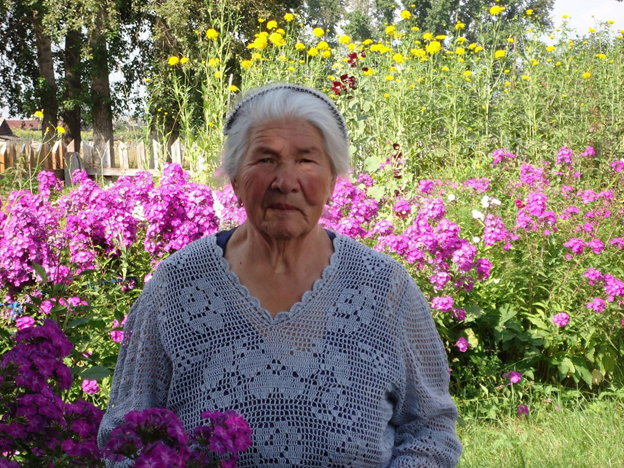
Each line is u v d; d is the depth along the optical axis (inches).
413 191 225.0
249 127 68.7
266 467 65.8
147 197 193.2
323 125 68.0
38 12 901.8
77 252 177.9
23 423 78.9
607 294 188.7
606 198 229.1
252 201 67.6
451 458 74.4
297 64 355.6
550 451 151.9
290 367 66.8
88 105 928.3
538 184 256.7
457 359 181.8
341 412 66.6
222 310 68.4
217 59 311.9
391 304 70.6
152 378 70.6
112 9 840.9
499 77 391.5
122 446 56.1
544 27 416.5
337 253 71.4
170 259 71.6
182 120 301.3
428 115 378.6
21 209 172.6
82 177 227.5
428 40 409.7
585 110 367.6
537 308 199.3
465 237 220.4
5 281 167.9
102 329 127.4
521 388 181.5
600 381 193.5
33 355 81.7
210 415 60.4
